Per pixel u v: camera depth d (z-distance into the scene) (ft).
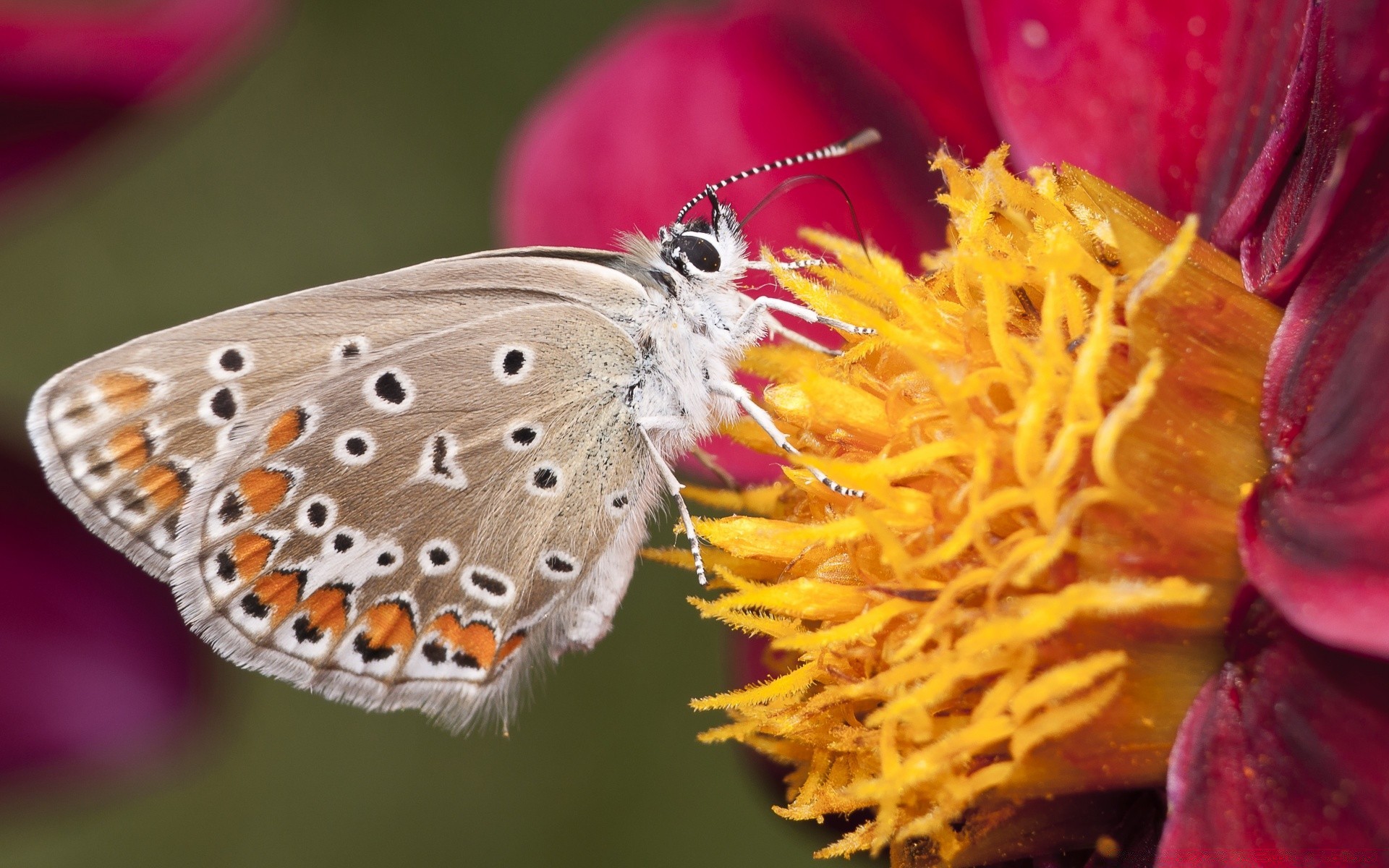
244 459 0.37
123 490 0.36
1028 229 0.35
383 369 0.37
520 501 0.37
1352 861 0.33
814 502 0.35
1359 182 0.34
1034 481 0.34
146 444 0.36
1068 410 0.34
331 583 0.37
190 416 0.36
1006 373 0.34
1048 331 0.34
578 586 0.38
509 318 0.37
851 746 0.35
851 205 0.38
